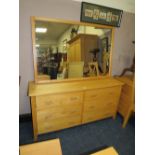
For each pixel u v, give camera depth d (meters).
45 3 1.67
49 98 1.57
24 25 1.67
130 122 2.13
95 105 1.91
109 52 2.21
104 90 1.89
